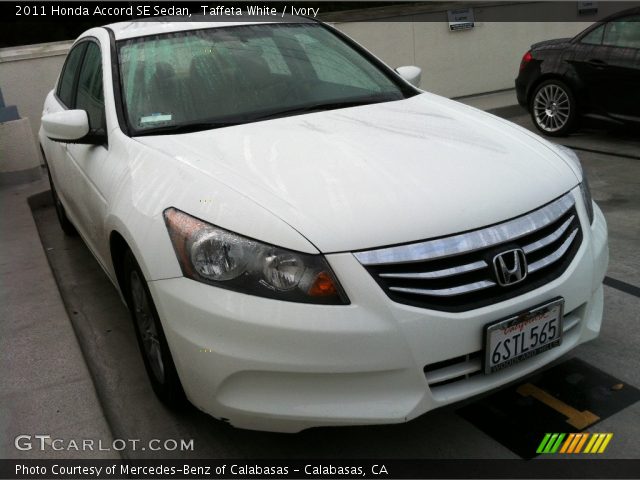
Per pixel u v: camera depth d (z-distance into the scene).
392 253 2.22
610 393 2.87
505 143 2.88
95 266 4.72
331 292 2.19
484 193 2.44
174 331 2.38
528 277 2.40
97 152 3.35
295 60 3.64
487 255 2.31
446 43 9.57
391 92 3.60
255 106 3.29
